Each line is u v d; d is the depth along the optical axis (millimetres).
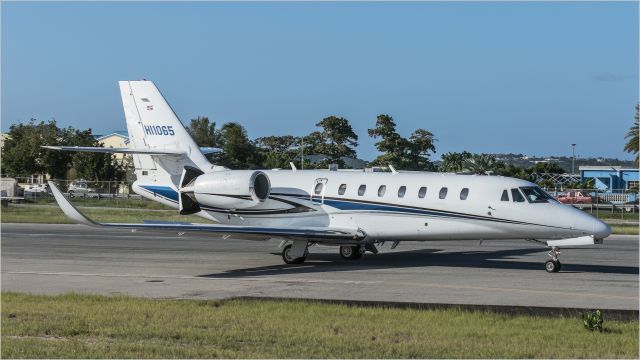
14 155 139625
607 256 44125
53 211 87375
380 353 18438
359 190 40469
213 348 18906
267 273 35500
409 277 33969
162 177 45219
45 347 18859
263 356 18094
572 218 35500
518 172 126000
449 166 125688
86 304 25047
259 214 42906
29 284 31188
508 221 36656
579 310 24500
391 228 39531
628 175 151750
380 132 143625
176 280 32688
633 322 22500
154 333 20453
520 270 36844
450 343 19484
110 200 107562
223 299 26719
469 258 42750
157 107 45250
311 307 24594
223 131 157875
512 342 19641
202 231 35781
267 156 146125
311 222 41531
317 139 165125
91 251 45594
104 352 18328
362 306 25109
